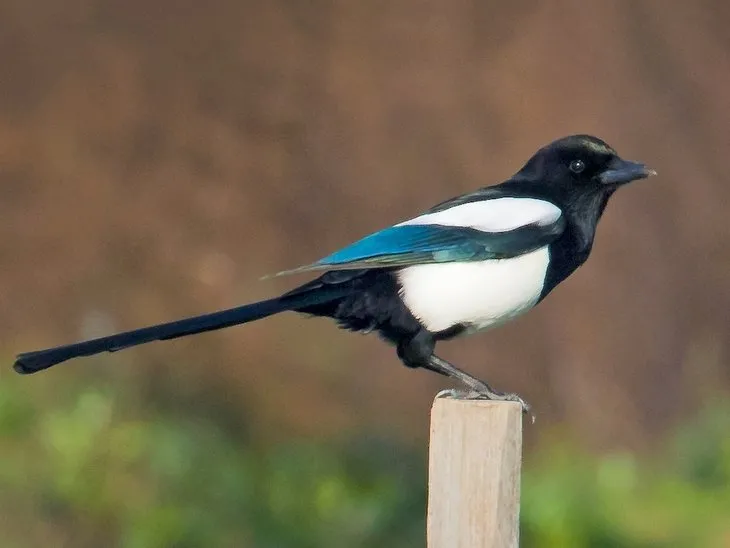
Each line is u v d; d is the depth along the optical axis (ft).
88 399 36.29
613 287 54.95
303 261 51.96
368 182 54.49
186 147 53.36
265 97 55.31
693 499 41.16
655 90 59.82
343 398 44.83
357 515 33.60
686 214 57.93
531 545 35.88
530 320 52.65
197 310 48.47
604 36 59.88
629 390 52.31
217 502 33.06
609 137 57.93
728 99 60.85
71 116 52.80
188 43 55.67
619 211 56.80
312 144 54.85
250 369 43.98
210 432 37.42
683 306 55.83
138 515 32.12
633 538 37.40
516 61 58.34
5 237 49.03
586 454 45.50
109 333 46.37
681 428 48.65
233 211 52.16
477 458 15.42
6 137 51.62
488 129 56.75
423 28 58.03
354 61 56.95
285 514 33.32
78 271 48.49
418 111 56.39
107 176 51.65
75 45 54.44
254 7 57.00
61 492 32.45
